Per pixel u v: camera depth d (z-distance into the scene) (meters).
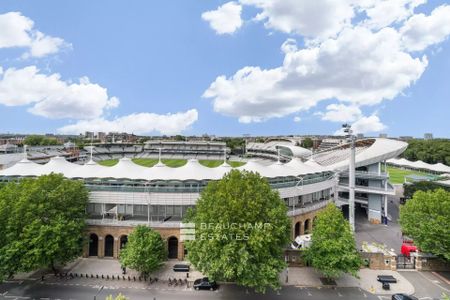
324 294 41.75
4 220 41.97
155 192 53.97
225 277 36.28
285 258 50.50
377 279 46.19
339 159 94.69
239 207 37.78
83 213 51.47
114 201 54.31
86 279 44.94
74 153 187.12
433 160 187.12
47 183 47.72
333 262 42.31
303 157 126.94
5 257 39.53
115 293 40.94
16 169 63.56
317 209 67.31
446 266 50.09
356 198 83.56
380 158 82.81
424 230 47.84
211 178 58.53
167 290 42.03
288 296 41.00
